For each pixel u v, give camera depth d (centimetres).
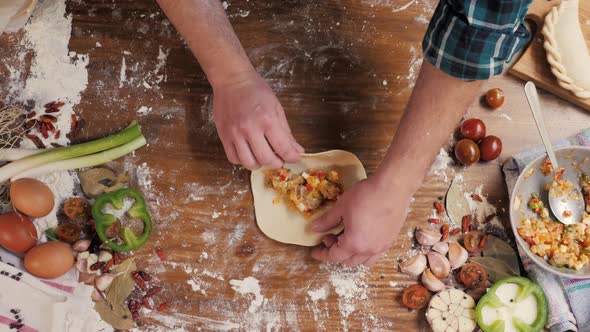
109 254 132
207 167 138
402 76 146
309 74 144
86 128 139
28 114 139
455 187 139
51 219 133
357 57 146
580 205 133
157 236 135
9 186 132
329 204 134
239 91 115
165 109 141
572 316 129
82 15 145
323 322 133
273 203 135
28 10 140
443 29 91
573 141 141
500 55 91
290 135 120
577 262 127
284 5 148
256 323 132
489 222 138
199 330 131
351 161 135
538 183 135
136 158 138
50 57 142
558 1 146
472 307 131
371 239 114
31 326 122
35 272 123
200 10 115
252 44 145
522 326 128
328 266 135
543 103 146
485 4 84
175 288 133
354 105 143
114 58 143
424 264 134
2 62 142
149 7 146
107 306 130
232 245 135
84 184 134
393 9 150
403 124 107
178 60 144
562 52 141
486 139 138
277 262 134
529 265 132
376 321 133
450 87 98
